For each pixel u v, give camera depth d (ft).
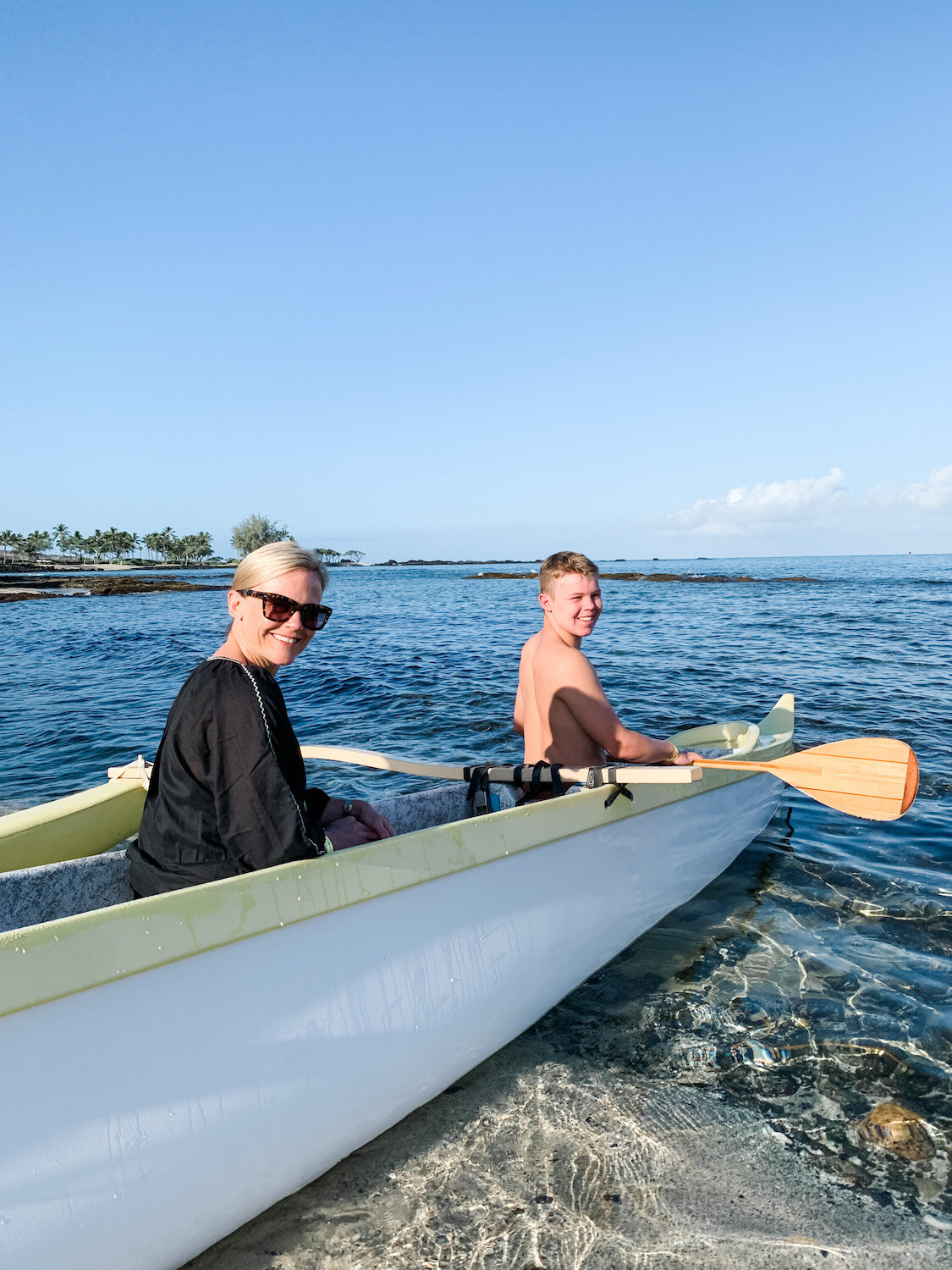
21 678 38.04
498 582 254.68
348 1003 6.14
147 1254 5.08
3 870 8.38
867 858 13.11
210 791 5.77
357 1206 6.10
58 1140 4.58
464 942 7.21
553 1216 6.04
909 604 83.46
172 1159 5.07
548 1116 7.11
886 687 29.32
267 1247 5.71
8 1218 4.38
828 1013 8.72
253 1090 5.49
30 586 167.53
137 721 26.84
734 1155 6.68
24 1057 4.48
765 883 12.11
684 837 10.94
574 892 8.64
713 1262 5.63
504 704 27.76
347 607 103.09
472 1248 5.75
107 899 7.38
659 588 138.72
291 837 5.74
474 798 9.62
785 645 44.78
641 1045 8.15
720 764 9.97
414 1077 6.75
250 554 6.36
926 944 10.28
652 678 32.71
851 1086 7.55
